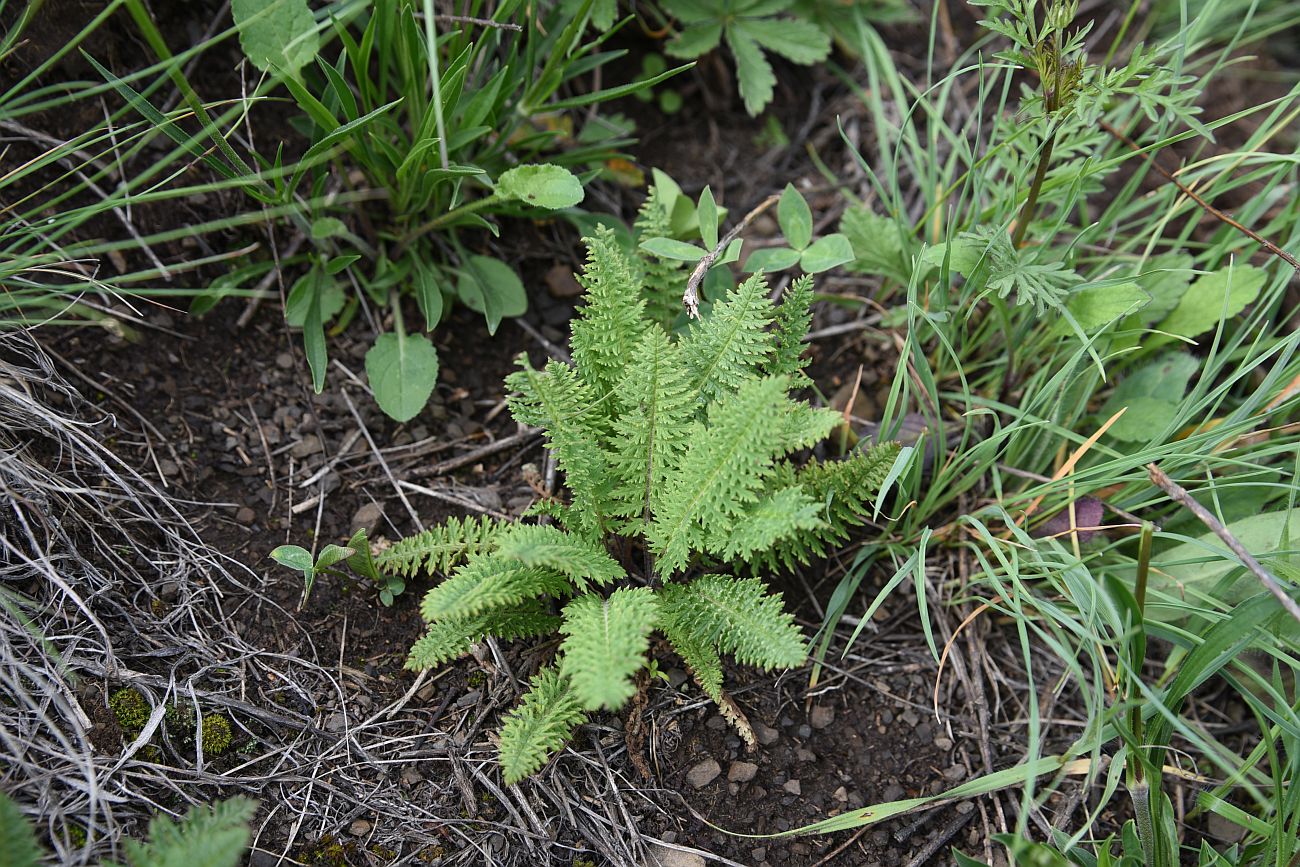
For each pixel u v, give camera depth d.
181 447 0.55
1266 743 0.50
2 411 0.51
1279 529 0.54
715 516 0.51
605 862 0.51
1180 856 0.53
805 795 0.53
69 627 0.50
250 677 0.52
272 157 0.60
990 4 0.51
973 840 0.53
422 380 0.57
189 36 0.59
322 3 0.59
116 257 0.56
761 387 0.49
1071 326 0.56
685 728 0.54
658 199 0.58
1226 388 0.53
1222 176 0.58
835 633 0.56
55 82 0.55
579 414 0.52
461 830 0.51
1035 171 0.57
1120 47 0.71
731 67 0.69
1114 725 0.50
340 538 0.55
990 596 0.57
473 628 0.51
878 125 0.63
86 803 0.48
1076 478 0.53
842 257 0.55
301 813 0.50
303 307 0.57
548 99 0.63
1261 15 0.71
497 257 0.62
